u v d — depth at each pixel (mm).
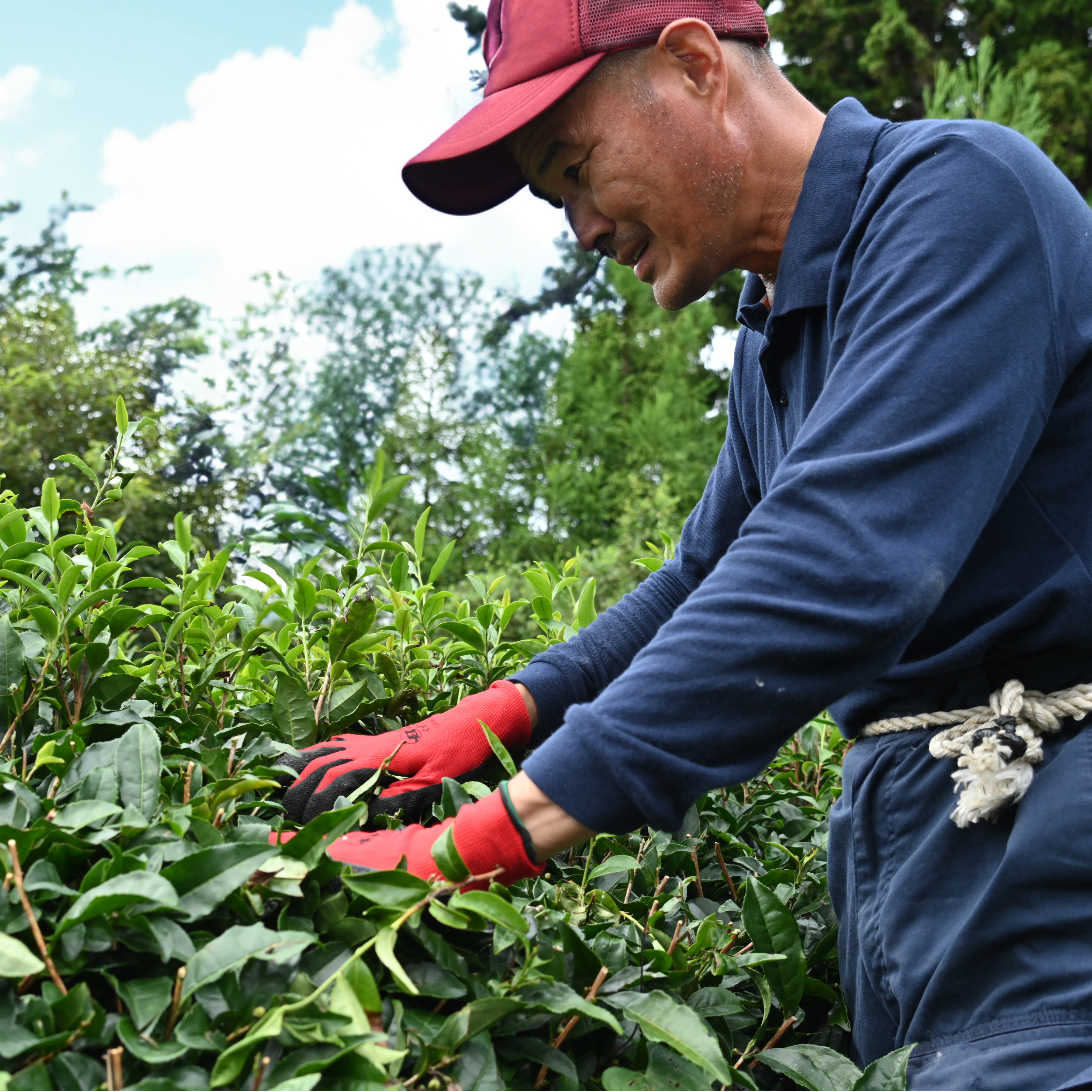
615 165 1085
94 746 871
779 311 1091
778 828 1337
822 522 795
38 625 1000
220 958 702
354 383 16547
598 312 17125
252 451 10336
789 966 975
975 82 10656
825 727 1566
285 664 1159
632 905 1043
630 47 1049
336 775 1015
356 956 727
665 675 790
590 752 790
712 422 14422
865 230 991
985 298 853
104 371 9422
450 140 1072
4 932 683
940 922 921
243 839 814
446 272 17734
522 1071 813
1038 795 875
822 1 13438
